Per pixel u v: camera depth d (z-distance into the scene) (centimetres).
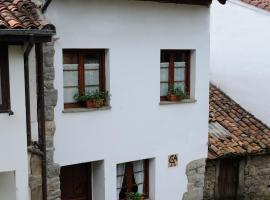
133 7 920
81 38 858
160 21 964
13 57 672
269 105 1253
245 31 1293
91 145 895
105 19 884
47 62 818
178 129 1028
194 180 1074
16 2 700
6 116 677
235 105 1331
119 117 929
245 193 1206
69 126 863
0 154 680
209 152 1098
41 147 762
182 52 1040
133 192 1002
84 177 969
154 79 973
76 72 890
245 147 1136
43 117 756
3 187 732
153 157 995
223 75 1375
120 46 912
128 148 950
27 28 641
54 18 820
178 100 1020
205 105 1070
